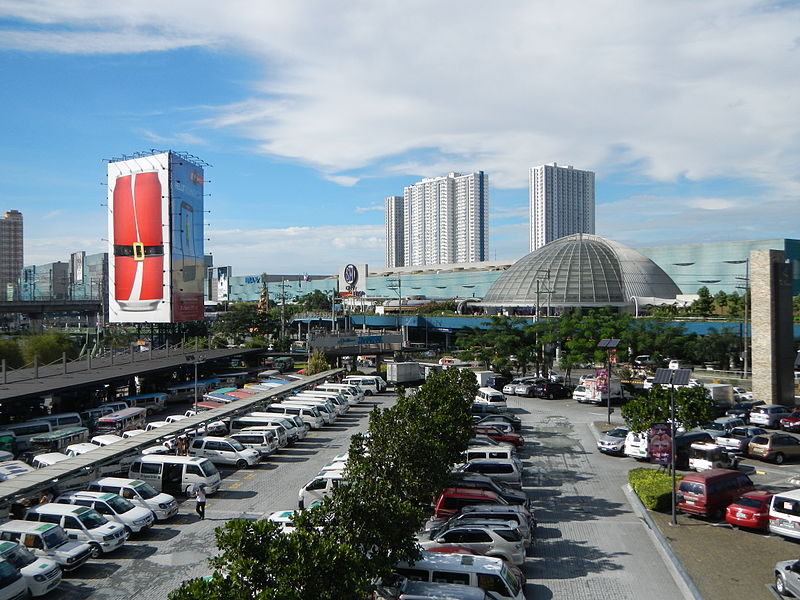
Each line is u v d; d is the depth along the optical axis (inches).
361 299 7421.3
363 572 585.0
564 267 4975.4
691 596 844.0
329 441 1863.9
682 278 5821.9
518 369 3481.8
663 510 1205.7
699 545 1012.5
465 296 7121.1
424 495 975.0
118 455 1229.1
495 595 754.2
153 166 3782.0
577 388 2635.3
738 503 1100.5
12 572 795.4
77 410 2358.5
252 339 5128.0
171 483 1305.4
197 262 4131.4
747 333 3373.5
